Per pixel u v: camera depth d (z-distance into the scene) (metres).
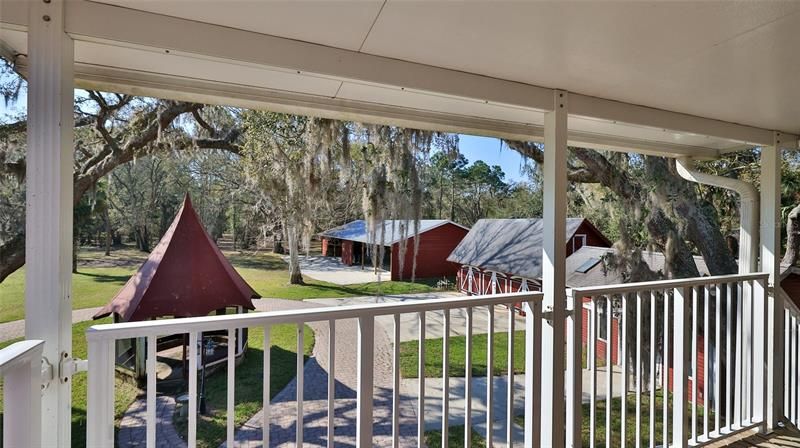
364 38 1.50
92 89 1.77
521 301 1.91
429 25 1.39
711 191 6.09
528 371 1.95
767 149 2.74
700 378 5.13
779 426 2.65
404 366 5.85
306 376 4.97
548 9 1.27
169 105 4.28
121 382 4.43
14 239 2.86
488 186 9.27
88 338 1.22
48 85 1.20
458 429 4.37
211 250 4.44
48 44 1.21
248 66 1.51
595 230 7.73
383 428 4.34
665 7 1.24
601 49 1.55
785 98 2.08
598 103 2.07
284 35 1.48
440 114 2.26
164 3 1.28
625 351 2.19
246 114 4.73
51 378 1.15
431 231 11.95
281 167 4.78
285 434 3.89
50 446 1.15
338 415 4.23
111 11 1.29
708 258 5.64
